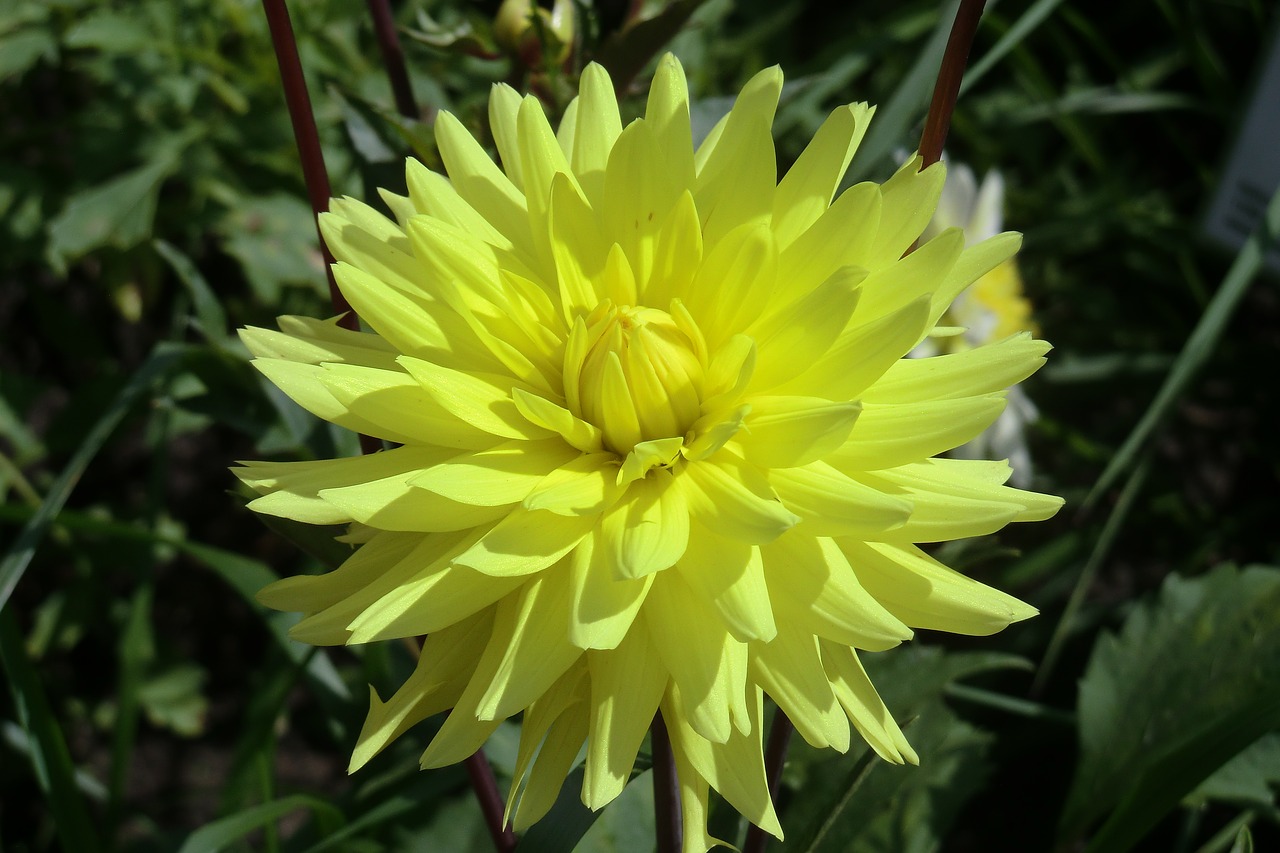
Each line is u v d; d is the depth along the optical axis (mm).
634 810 552
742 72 832
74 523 553
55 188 732
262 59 702
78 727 787
